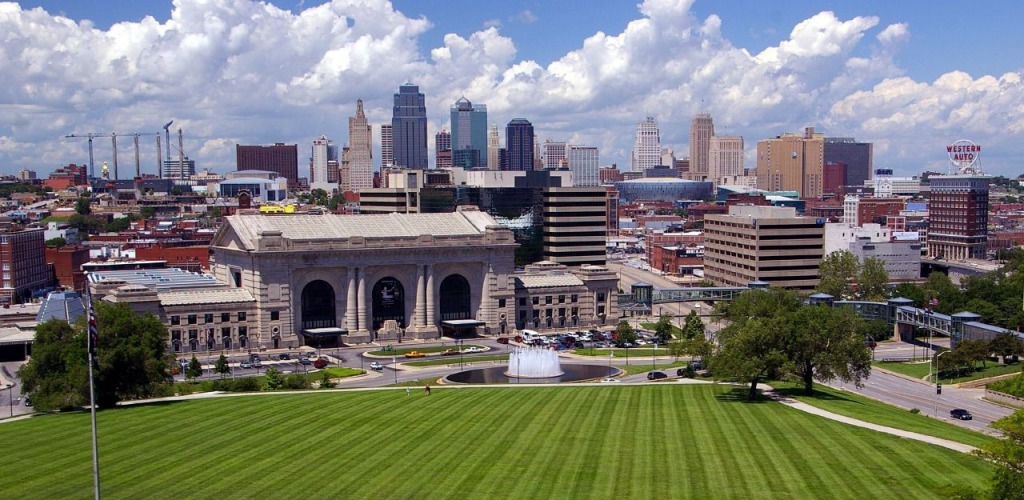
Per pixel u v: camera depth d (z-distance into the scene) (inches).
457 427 5123.0
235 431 5012.3
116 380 5753.0
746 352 6176.2
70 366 5590.6
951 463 4318.4
